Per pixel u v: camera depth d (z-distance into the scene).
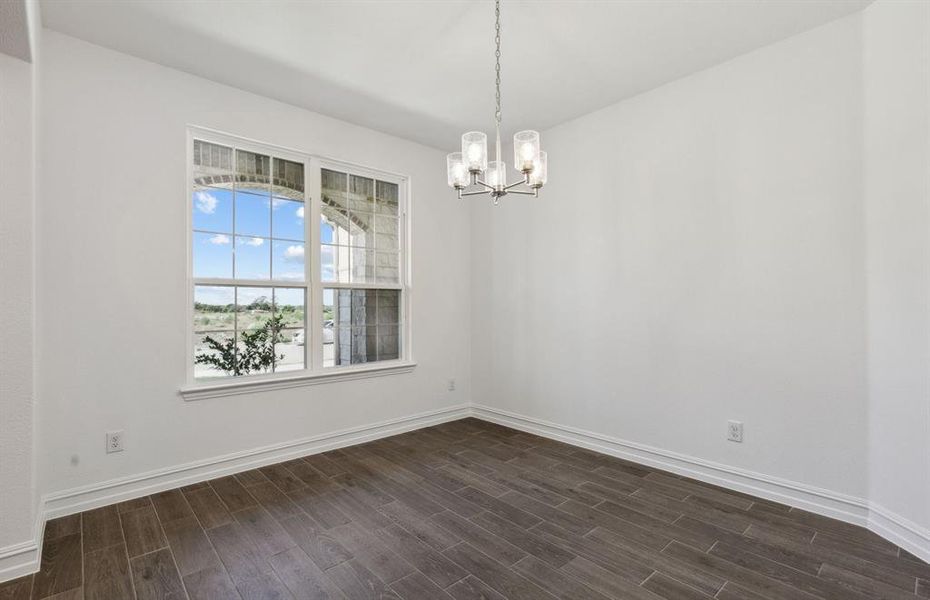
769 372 2.74
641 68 3.00
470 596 1.85
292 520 2.50
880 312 2.31
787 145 2.66
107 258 2.70
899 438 2.21
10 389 1.99
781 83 2.69
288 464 3.37
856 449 2.43
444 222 4.57
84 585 1.92
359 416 3.89
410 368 4.27
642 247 3.36
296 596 1.86
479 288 4.69
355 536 2.32
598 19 2.48
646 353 3.34
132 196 2.79
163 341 2.90
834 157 2.50
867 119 2.37
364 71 3.04
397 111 3.66
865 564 2.05
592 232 3.69
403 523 2.46
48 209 2.50
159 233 2.90
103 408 2.68
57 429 2.52
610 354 3.56
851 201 2.44
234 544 2.25
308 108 3.59
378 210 4.12
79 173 2.61
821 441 2.54
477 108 3.61
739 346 2.87
